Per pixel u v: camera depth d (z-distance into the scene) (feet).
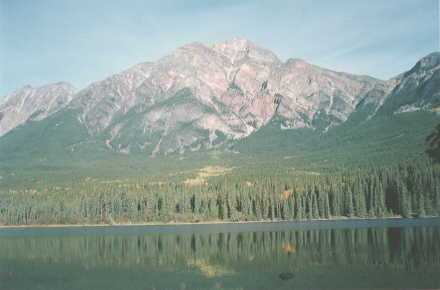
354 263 400.88
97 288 354.13
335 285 332.60
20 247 591.78
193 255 486.79
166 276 387.14
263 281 355.97
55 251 547.90
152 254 503.61
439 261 398.83
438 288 317.63
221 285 349.61
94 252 531.50
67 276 398.83
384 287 322.75
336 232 630.74
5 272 418.31
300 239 570.46
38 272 417.49
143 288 350.02
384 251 452.76
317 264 405.39
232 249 516.32
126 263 453.17
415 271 364.38
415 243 497.87
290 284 341.00
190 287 347.56
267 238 600.39
